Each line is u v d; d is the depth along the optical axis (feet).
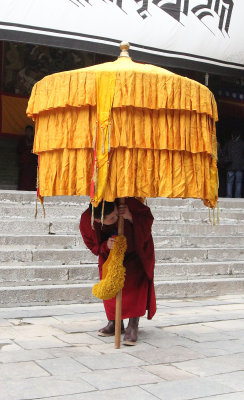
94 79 12.23
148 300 14.15
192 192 12.93
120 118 12.24
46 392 9.86
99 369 11.35
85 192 12.34
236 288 22.21
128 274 13.82
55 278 19.63
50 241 21.62
